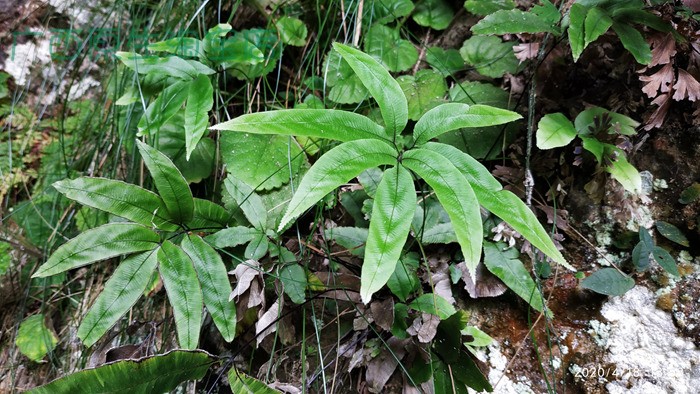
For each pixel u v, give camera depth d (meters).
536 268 0.41
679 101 0.43
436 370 0.36
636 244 0.41
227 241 0.41
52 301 0.52
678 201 0.41
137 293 0.36
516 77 0.48
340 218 0.46
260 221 0.42
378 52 0.52
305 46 0.55
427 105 0.48
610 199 0.42
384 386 0.38
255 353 0.42
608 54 0.44
